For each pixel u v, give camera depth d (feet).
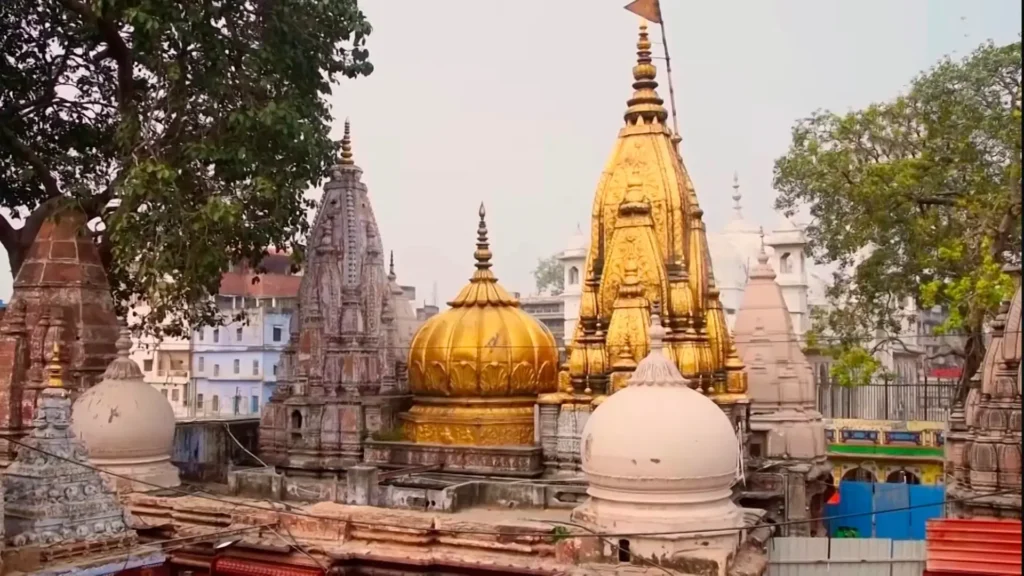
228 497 73.46
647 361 59.26
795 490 77.61
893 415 158.92
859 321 123.24
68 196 85.76
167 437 75.92
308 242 87.97
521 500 68.59
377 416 81.66
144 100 82.84
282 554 62.64
